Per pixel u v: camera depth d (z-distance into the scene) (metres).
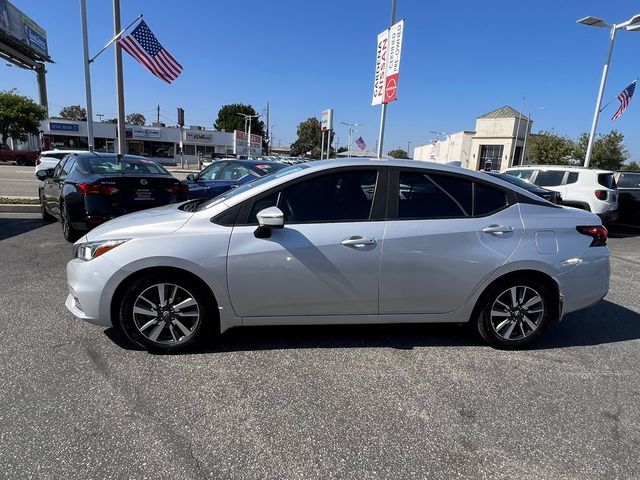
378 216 3.53
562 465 2.42
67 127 53.28
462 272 3.59
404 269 3.51
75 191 6.54
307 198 3.50
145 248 3.29
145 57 12.91
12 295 4.72
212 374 3.23
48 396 2.86
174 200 7.05
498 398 3.06
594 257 3.77
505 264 3.62
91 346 3.59
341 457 2.41
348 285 3.48
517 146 50.03
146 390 2.98
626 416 2.89
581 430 2.73
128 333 3.42
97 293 3.32
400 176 3.61
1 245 7.04
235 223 3.42
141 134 57.41
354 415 2.80
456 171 3.70
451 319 3.72
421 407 2.91
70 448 2.38
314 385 3.13
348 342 3.85
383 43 11.95
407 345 3.83
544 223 3.72
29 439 2.44
